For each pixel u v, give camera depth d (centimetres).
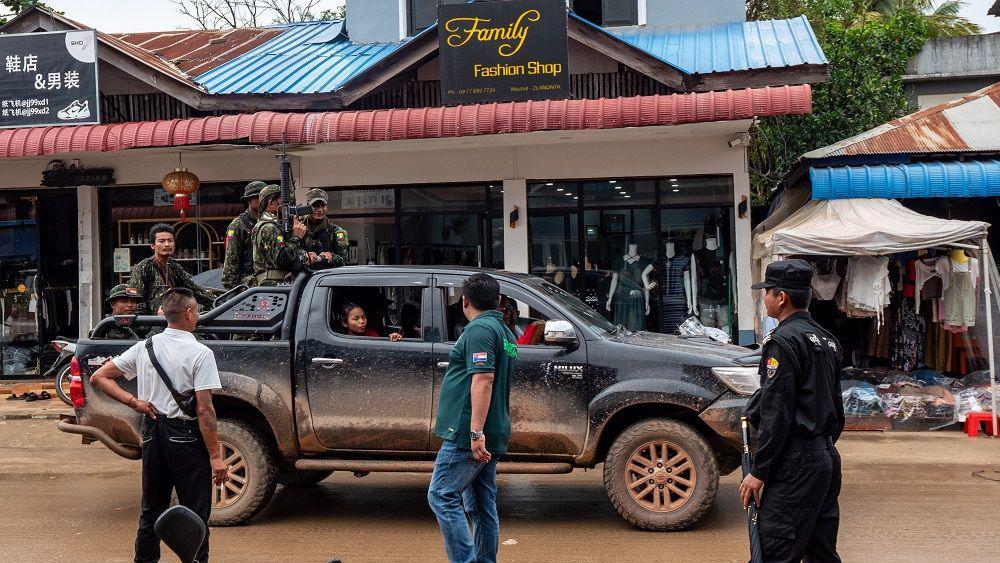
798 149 1517
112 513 700
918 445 917
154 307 781
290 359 657
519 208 1212
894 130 1141
